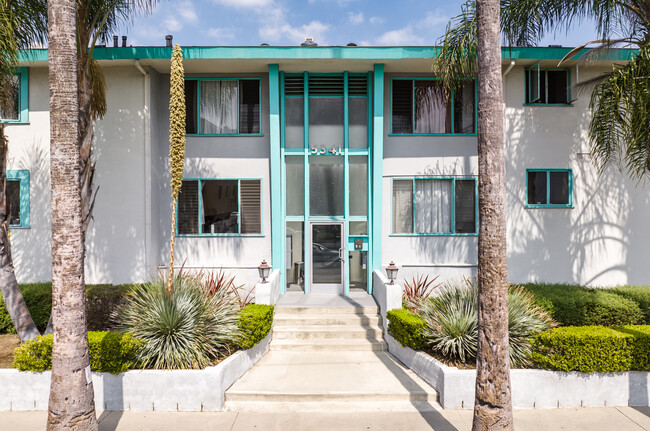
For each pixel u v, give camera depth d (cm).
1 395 653
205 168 1155
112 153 1095
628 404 657
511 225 1123
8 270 779
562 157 1125
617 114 851
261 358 830
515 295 771
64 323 506
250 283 1151
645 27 891
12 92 1103
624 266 1123
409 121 1162
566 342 652
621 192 1123
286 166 1166
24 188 1103
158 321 699
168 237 1145
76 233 514
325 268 1155
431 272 1142
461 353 678
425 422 611
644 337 654
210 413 644
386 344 880
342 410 650
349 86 1155
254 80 1167
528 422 608
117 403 652
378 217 1125
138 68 1061
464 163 1149
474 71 976
